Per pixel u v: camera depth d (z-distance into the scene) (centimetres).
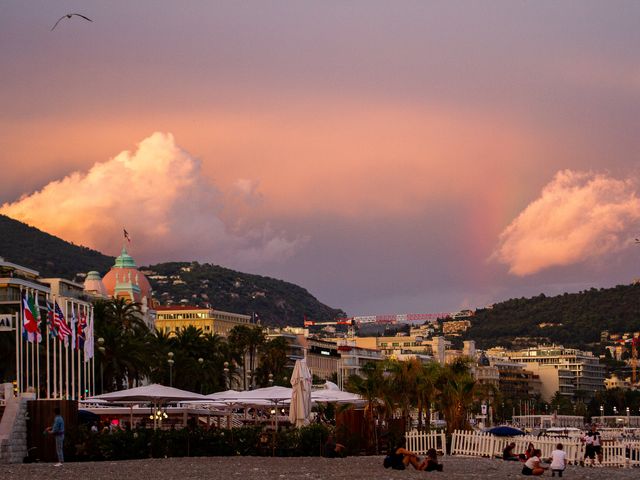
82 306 17925
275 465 6825
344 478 5800
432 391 11194
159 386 9050
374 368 10931
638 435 17775
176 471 6156
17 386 9569
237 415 12850
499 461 8019
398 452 6781
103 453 7412
